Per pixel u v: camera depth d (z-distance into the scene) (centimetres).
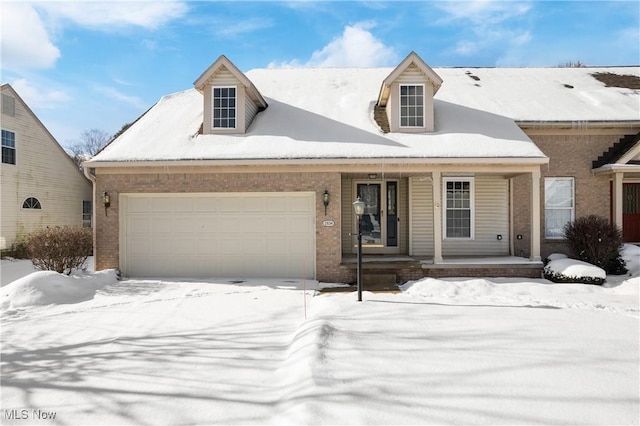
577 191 1207
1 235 1669
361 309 718
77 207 2177
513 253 1238
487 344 516
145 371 457
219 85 1149
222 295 888
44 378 441
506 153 1018
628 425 314
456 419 324
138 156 1055
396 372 421
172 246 1098
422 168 1034
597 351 486
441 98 1341
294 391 385
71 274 1051
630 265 1040
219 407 366
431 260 1105
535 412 334
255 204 1088
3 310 770
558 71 1568
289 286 974
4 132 1695
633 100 1273
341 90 1432
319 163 1025
